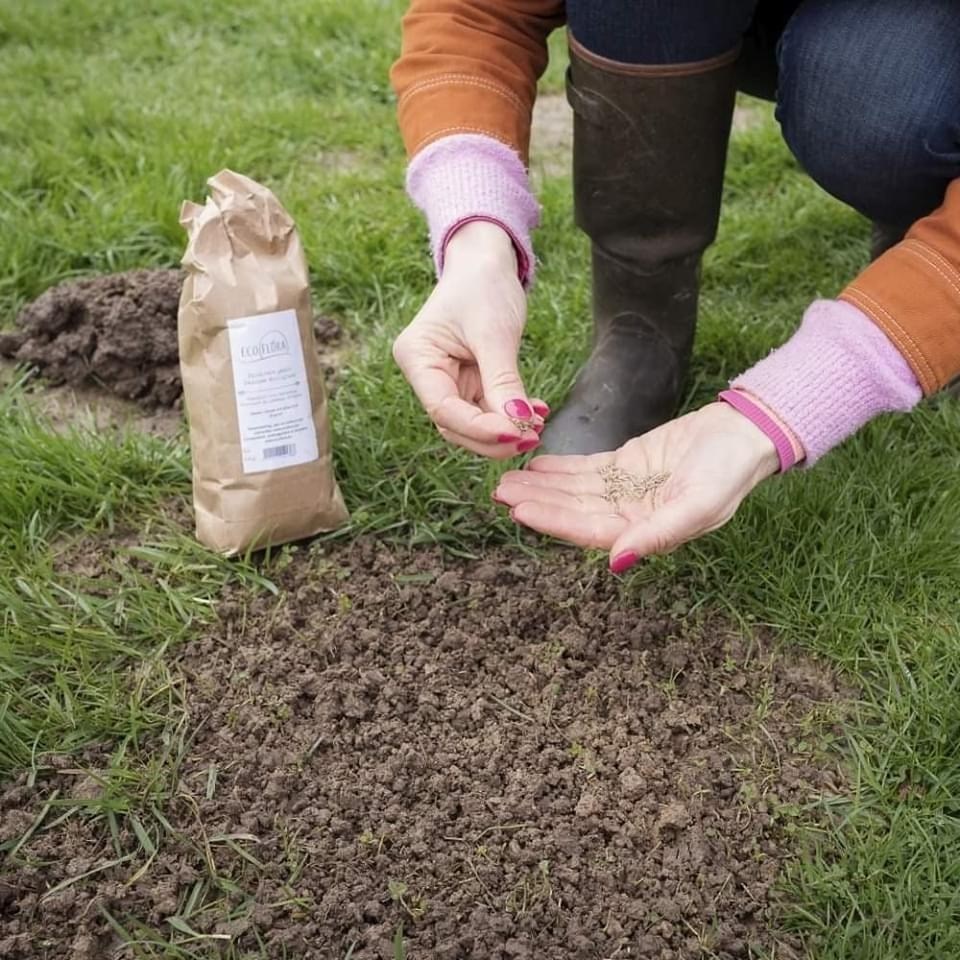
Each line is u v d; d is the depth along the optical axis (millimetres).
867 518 1306
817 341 1056
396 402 1427
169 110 1967
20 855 1086
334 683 1186
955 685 1181
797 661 1226
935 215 1067
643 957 1035
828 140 1273
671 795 1123
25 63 2098
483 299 1116
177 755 1143
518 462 1353
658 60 1225
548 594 1263
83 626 1233
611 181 1303
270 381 1269
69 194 1759
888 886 1069
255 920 1047
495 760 1139
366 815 1107
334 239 1676
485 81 1214
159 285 1508
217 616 1243
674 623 1238
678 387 1422
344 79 2105
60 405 1479
